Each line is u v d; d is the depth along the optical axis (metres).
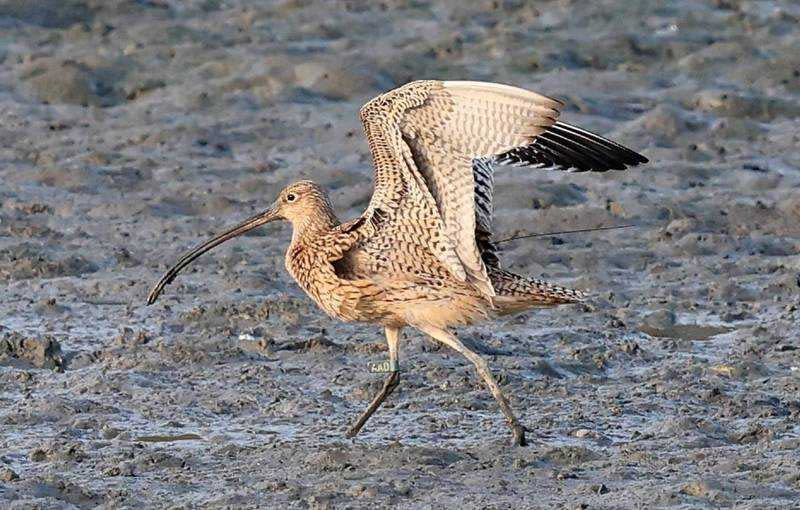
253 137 22.88
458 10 29.91
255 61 26.02
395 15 29.58
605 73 26.55
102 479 10.63
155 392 12.84
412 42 27.88
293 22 29.08
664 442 11.44
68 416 12.24
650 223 19.00
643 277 17.02
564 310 15.52
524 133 10.86
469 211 11.16
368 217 11.63
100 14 28.73
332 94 25.02
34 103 24.38
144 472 10.82
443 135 11.12
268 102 24.50
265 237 18.44
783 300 16.03
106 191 20.06
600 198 19.94
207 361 13.74
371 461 10.95
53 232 18.31
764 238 18.47
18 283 16.44
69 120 23.58
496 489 10.28
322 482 10.42
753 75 26.47
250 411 12.48
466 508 9.89
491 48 27.48
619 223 18.88
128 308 15.59
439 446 11.46
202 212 19.50
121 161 21.31
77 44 27.33
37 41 27.41
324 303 12.09
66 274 16.84
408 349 14.07
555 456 11.03
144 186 20.31
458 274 11.35
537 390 12.88
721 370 13.44
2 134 22.53
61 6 28.66
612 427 11.96
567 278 16.88
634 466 10.82
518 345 14.33
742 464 10.67
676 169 21.33
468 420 12.16
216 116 23.86
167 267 17.03
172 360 13.73
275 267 17.12
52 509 9.89
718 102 24.97
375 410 12.02
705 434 11.65
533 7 30.00
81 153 21.64
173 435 11.85
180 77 25.62
